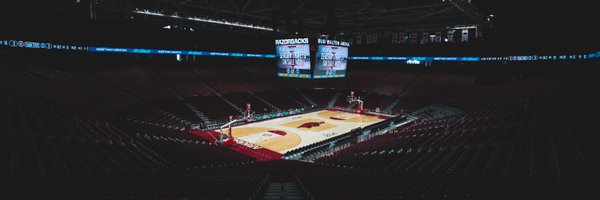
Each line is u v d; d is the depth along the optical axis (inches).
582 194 260.1
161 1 1258.6
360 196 323.3
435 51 1877.5
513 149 501.4
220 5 1370.6
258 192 378.9
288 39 1205.7
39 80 956.0
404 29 1947.6
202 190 335.6
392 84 1943.9
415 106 1670.8
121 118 1031.0
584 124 540.1
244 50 1945.1
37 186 294.7
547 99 954.1
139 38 1466.5
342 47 1264.8
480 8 1158.3
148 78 1464.1
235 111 1485.0
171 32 1593.3
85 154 483.8
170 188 335.9
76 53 1258.0
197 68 1771.7
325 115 1622.8
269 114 1529.3
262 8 1393.9
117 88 1262.3
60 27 1090.1
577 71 1211.9
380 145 868.6
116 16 1379.2
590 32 1018.7
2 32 871.1
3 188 277.9
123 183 346.6
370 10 1408.7
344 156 795.4
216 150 863.7
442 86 1758.1
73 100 960.3
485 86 1577.3
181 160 642.2
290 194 398.3
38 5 944.3
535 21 1258.0
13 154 381.4
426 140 810.2
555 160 390.9
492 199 274.8
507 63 1648.6
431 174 466.0
